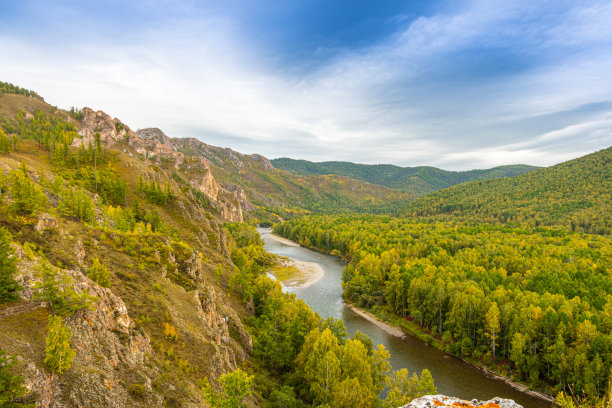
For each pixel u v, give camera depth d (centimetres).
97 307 3053
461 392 6247
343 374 5019
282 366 5950
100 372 2517
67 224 5281
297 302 7831
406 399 4731
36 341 2338
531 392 6234
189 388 3369
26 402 1895
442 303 8512
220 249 11781
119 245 5506
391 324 9344
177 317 4341
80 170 12550
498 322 7188
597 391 5266
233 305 7750
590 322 6122
